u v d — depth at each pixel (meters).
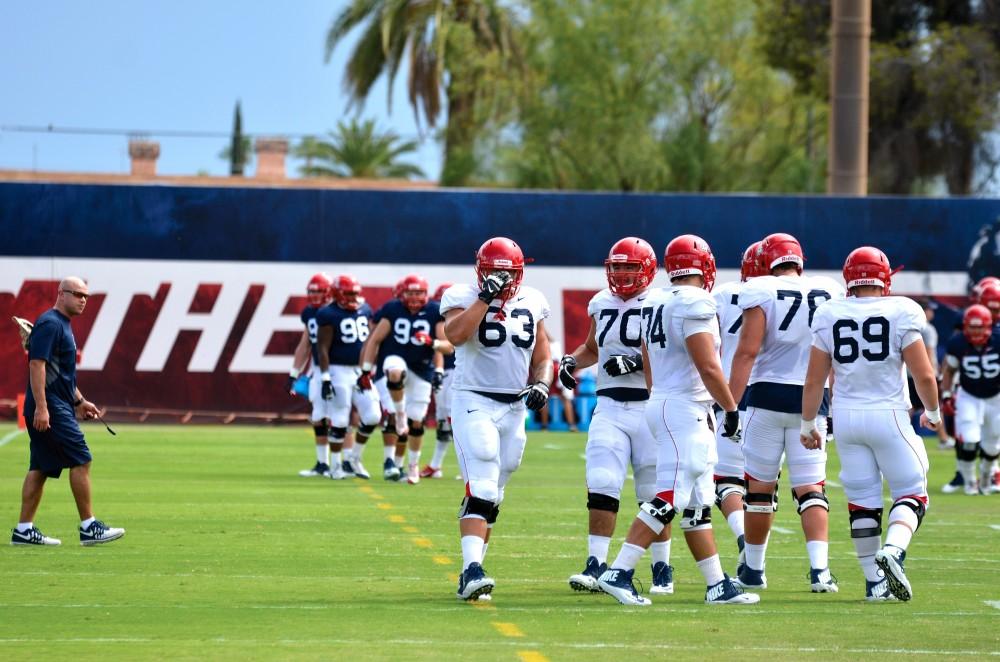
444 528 38.78
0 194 75.56
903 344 27.02
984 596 28.55
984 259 78.25
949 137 122.44
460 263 77.25
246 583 29.28
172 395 76.50
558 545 35.84
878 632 24.28
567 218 77.50
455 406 27.39
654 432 26.59
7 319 75.81
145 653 22.12
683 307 25.84
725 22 128.25
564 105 128.25
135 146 159.88
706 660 21.86
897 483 27.39
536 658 21.89
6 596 27.41
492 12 137.38
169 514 40.94
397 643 22.98
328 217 76.81
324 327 52.69
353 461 53.62
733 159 134.62
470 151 135.12
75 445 34.09
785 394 28.67
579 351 29.47
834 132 87.19
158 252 76.38
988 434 52.19
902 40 124.19
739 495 30.81
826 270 78.25
